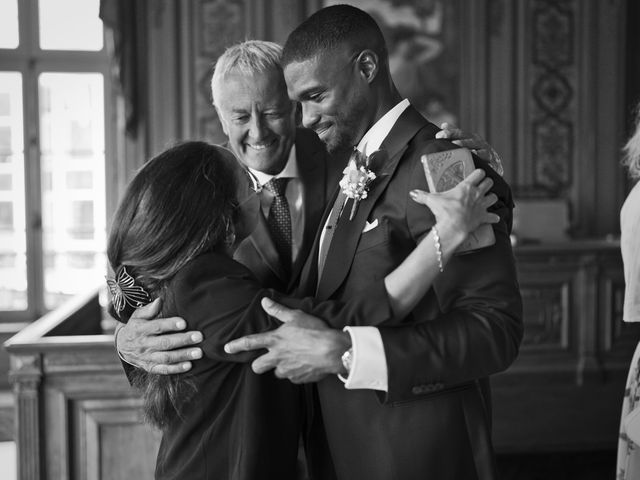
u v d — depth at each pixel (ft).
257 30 20.58
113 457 9.72
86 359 9.62
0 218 21.61
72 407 9.68
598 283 17.19
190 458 5.03
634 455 6.07
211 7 20.44
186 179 4.98
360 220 5.08
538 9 21.43
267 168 6.52
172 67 20.38
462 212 4.48
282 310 4.68
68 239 21.88
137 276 5.09
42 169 21.70
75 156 21.77
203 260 4.99
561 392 16.67
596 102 21.84
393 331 4.56
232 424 4.96
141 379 5.43
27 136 21.50
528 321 17.10
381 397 4.72
